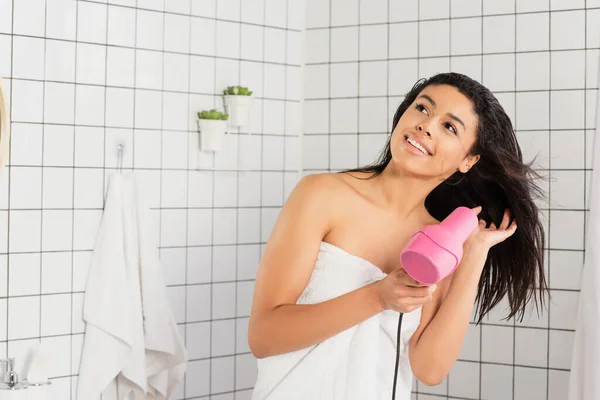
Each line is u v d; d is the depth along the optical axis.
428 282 1.27
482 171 1.55
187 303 2.67
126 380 2.47
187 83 2.65
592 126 2.51
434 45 2.73
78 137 2.42
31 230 2.34
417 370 1.52
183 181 2.65
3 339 2.30
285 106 2.89
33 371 2.24
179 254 2.64
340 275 1.52
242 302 2.79
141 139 2.55
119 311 2.40
